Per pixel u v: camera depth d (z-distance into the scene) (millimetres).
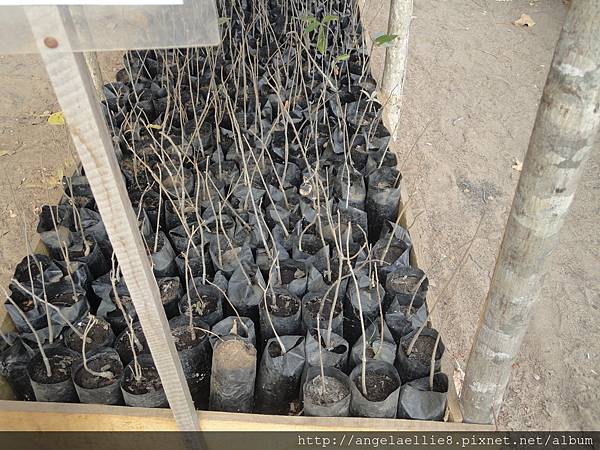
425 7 4902
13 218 2738
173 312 1865
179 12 732
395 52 2588
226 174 2416
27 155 3141
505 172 3125
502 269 1136
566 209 1009
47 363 1511
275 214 2146
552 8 4848
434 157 3205
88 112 809
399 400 1501
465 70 4008
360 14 3621
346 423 1405
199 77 3051
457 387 2059
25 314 1693
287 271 1920
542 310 2352
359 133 2652
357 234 2154
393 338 1729
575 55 823
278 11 3846
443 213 2850
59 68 762
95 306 1952
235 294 1824
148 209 2232
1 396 1569
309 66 2953
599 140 3359
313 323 1697
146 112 2865
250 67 2809
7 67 3947
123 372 1500
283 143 2623
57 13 711
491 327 1230
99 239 2072
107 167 874
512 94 3768
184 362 1596
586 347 2211
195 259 1994
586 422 1969
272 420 1413
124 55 3234
